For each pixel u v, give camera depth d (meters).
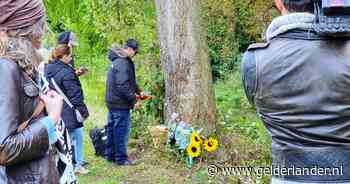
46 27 2.17
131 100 6.41
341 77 1.58
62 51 5.57
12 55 1.96
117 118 6.48
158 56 7.75
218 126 6.95
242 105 8.60
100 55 11.13
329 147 1.63
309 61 1.61
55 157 2.16
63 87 5.61
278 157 1.73
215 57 10.55
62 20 11.98
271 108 1.70
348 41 1.60
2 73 1.92
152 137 7.06
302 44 1.63
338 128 1.62
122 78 6.27
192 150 6.53
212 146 6.57
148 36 7.93
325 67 1.60
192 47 6.81
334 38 1.60
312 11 1.69
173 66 6.89
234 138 6.98
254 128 7.04
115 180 6.11
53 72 5.54
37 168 1.98
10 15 1.98
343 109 1.60
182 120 6.84
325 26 1.57
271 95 1.69
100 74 11.09
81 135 6.06
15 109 1.91
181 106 6.86
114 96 6.39
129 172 6.39
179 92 6.87
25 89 1.97
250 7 10.50
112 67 6.35
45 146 1.98
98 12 8.30
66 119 5.67
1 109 1.88
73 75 5.69
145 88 7.64
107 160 6.80
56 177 2.06
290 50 1.65
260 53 1.72
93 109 9.98
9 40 1.98
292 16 1.68
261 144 6.65
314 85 1.61
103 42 10.70
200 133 6.71
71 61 5.73
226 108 8.36
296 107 1.64
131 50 6.29
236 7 10.47
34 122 1.99
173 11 6.82
